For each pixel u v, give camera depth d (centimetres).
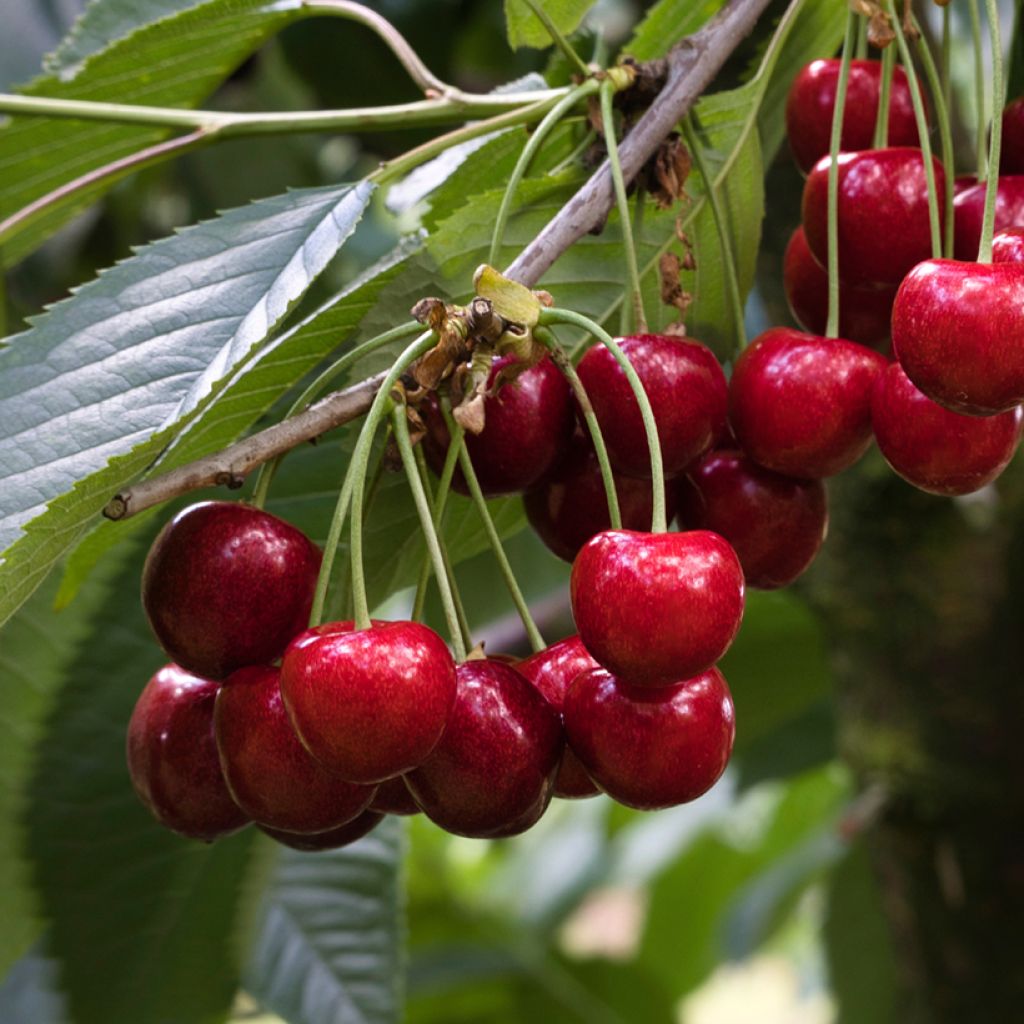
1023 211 66
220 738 63
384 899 77
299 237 65
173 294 64
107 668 73
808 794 148
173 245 65
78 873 74
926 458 64
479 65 112
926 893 91
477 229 67
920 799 89
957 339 61
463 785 62
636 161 66
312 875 77
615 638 61
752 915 138
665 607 60
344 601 69
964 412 62
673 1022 125
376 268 65
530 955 127
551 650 64
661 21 72
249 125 71
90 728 74
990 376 61
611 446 65
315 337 65
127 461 60
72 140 75
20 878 74
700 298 70
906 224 66
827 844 134
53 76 72
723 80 83
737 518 66
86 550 66
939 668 87
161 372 63
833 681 94
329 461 72
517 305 62
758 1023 229
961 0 93
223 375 61
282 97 112
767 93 74
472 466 64
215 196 110
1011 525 84
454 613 62
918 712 88
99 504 61
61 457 62
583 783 64
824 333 70
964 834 88
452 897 135
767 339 65
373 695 60
